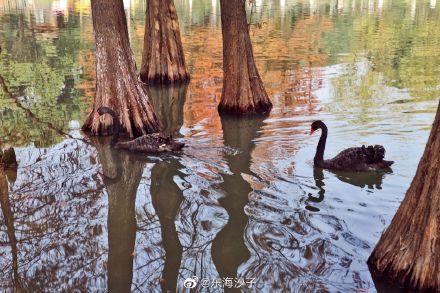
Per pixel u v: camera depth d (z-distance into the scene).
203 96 16.19
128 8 39.47
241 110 13.33
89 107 14.62
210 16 35.38
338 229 6.80
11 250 6.81
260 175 8.90
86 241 6.99
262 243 6.56
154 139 10.58
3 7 42.44
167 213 7.73
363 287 5.50
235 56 13.27
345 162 8.92
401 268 5.42
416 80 17.05
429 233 5.17
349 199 7.73
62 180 9.19
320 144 9.16
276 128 11.91
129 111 11.89
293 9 39.88
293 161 9.57
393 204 7.51
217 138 11.38
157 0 17.92
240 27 13.19
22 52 23.88
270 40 26.73
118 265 6.31
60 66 20.92
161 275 6.05
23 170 9.70
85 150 10.91
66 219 7.68
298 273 5.84
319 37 27.58
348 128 11.51
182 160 9.95
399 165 9.09
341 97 14.89
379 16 35.69
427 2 44.50
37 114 13.93
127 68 11.91
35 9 41.09
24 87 17.36
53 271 6.27
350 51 23.41
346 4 43.72
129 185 8.95
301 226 6.94
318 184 8.38
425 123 11.66
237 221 7.22
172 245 6.73
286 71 19.19
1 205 8.00
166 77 18.39
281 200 7.82
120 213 7.86
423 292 5.25
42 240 7.04
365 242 6.43
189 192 8.41
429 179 5.14
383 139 10.57
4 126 12.77
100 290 5.82
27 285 5.99
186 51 23.81
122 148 10.83
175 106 15.00
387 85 16.39
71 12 39.31
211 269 6.08
